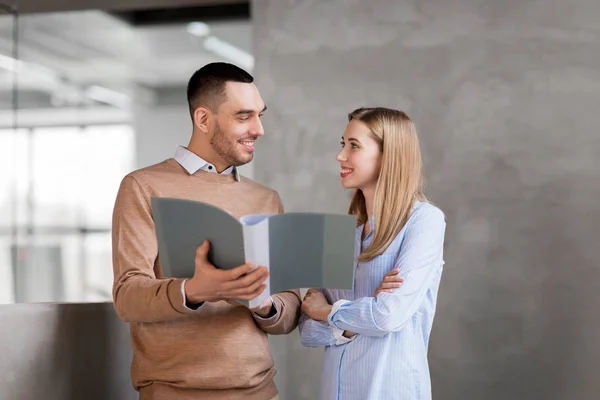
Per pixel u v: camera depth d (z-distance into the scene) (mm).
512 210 5578
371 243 2910
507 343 5535
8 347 2584
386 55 5805
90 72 7461
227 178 2934
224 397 2762
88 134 7574
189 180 2859
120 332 3287
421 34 5758
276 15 5973
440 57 5727
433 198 5664
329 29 5898
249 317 2850
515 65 5629
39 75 7379
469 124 5664
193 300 2486
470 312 5578
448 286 5613
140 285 2607
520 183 5582
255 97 2873
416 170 2953
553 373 5480
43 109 7484
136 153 7547
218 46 7035
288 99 5930
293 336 5781
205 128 2881
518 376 5508
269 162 5930
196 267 2396
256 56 5988
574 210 5520
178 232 2438
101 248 7605
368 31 5840
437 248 2861
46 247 7543
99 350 3107
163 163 2906
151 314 2564
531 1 5633
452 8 5727
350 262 2482
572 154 5543
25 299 7484
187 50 7172
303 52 5926
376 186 2916
